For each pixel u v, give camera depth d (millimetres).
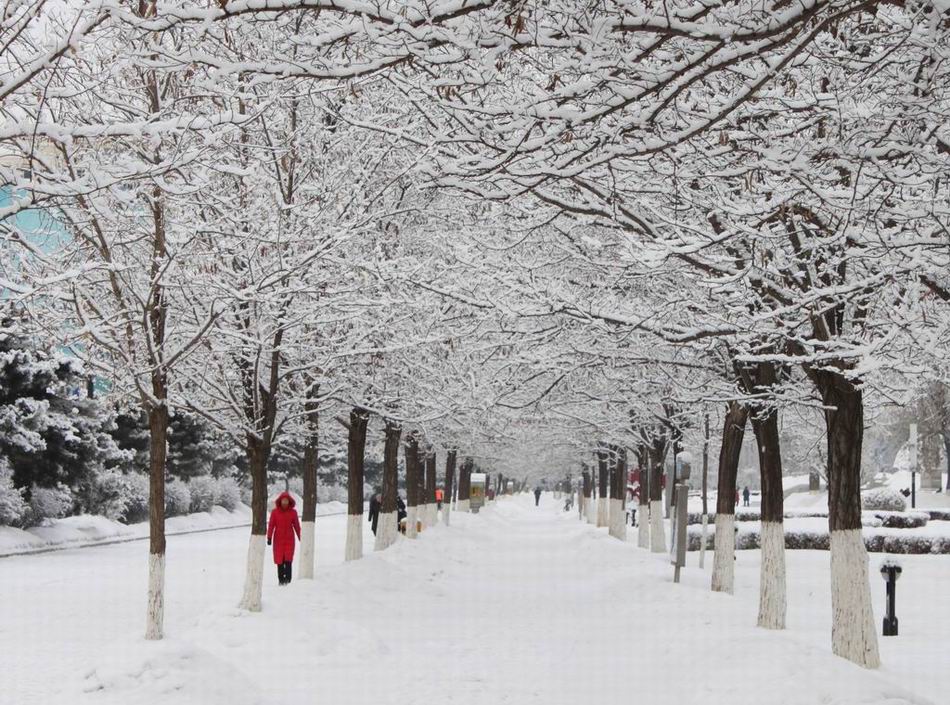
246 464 74312
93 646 14852
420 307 18266
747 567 28906
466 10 6691
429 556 30625
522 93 8820
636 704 11039
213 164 11258
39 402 35625
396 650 15422
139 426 53688
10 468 36344
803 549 34500
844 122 9117
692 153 10141
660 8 7367
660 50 8680
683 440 34406
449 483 53406
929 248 9773
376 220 17625
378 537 31266
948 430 53969
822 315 12180
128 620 17750
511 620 19188
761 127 10500
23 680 12164
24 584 23859
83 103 12914
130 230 14977
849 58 9117
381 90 16188
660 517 34938
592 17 6840
